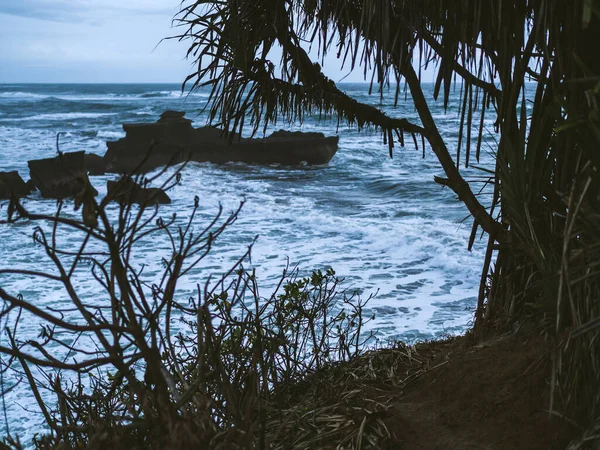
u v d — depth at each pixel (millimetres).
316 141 27703
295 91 2701
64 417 1927
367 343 7008
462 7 2104
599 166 1554
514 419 2164
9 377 6012
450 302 9023
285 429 2275
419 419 2322
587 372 1942
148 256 11641
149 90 133875
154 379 1533
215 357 1760
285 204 18672
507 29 2164
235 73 2629
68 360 6418
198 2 2496
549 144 2285
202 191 21266
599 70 2061
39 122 50344
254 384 1815
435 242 12383
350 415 2354
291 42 2621
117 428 1581
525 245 2254
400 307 8758
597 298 1873
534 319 2596
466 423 2223
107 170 26781
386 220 15664
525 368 2359
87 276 10297
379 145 33375
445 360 2744
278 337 2359
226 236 13672
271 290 9141
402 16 2234
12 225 14680
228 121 2682
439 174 23641
